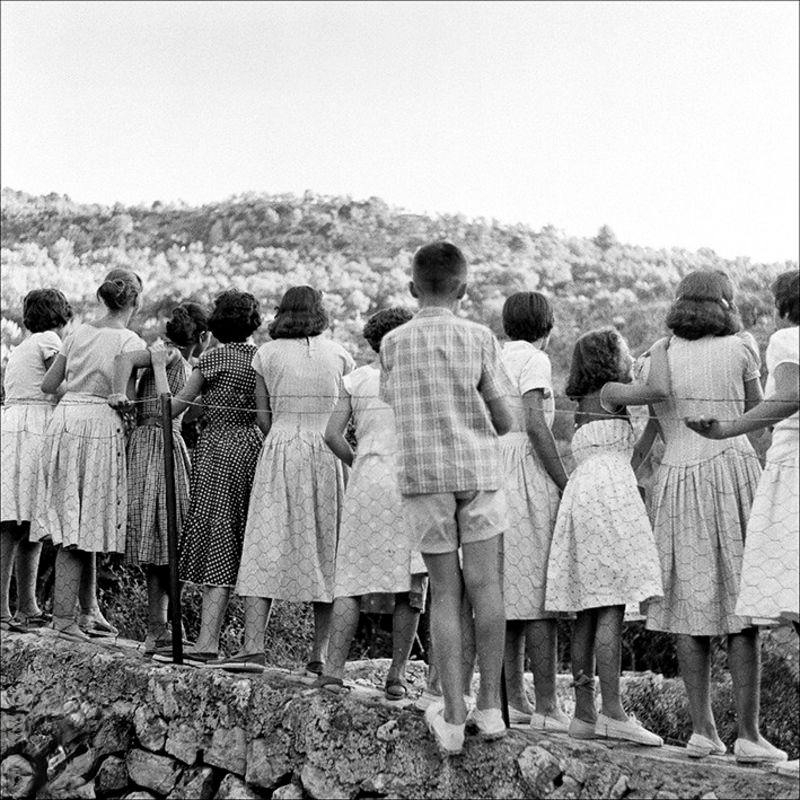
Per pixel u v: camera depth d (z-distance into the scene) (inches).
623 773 170.4
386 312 214.5
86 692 235.1
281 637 387.2
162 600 249.1
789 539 171.3
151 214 1843.0
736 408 192.5
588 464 197.5
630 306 1481.3
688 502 191.2
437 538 175.6
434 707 182.7
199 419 256.1
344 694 203.8
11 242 1620.3
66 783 231.3
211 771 211.8
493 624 176.6
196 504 232.8
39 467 257.4
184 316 258.2
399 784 186.5
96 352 252.2
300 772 198.7
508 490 203.6
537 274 1689.2
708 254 1840.6
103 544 248.4
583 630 196.7
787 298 181.8
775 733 492.1
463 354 177.8
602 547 191.5
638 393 194.2
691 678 190.5
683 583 189.9
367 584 205.2
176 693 219.9
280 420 226.8
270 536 222.5
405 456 177.2
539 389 202.8
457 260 183.8
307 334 228.1
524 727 199.5
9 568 263.3
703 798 163.9
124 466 253.0
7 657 249.6
